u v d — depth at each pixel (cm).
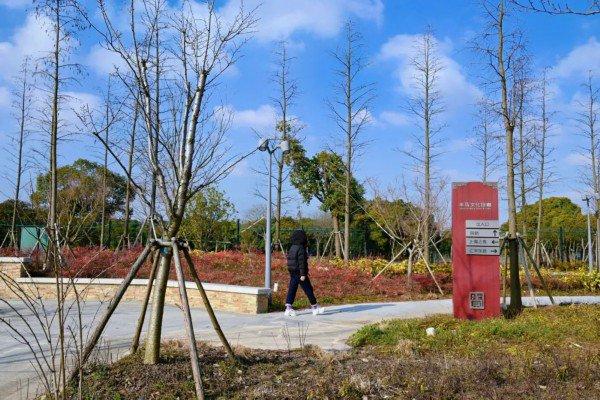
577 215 3731
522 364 611
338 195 2897
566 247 3200
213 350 670
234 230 2581
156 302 595
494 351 705
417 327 895
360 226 2998
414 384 547
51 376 581
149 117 620
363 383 545
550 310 1052
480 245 984
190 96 644
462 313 977
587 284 1781
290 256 1183
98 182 2284
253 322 1086
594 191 2297
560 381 570
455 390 541
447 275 1762
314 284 1593
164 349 652
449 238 2498
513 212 1276
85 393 516
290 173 2936
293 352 707
